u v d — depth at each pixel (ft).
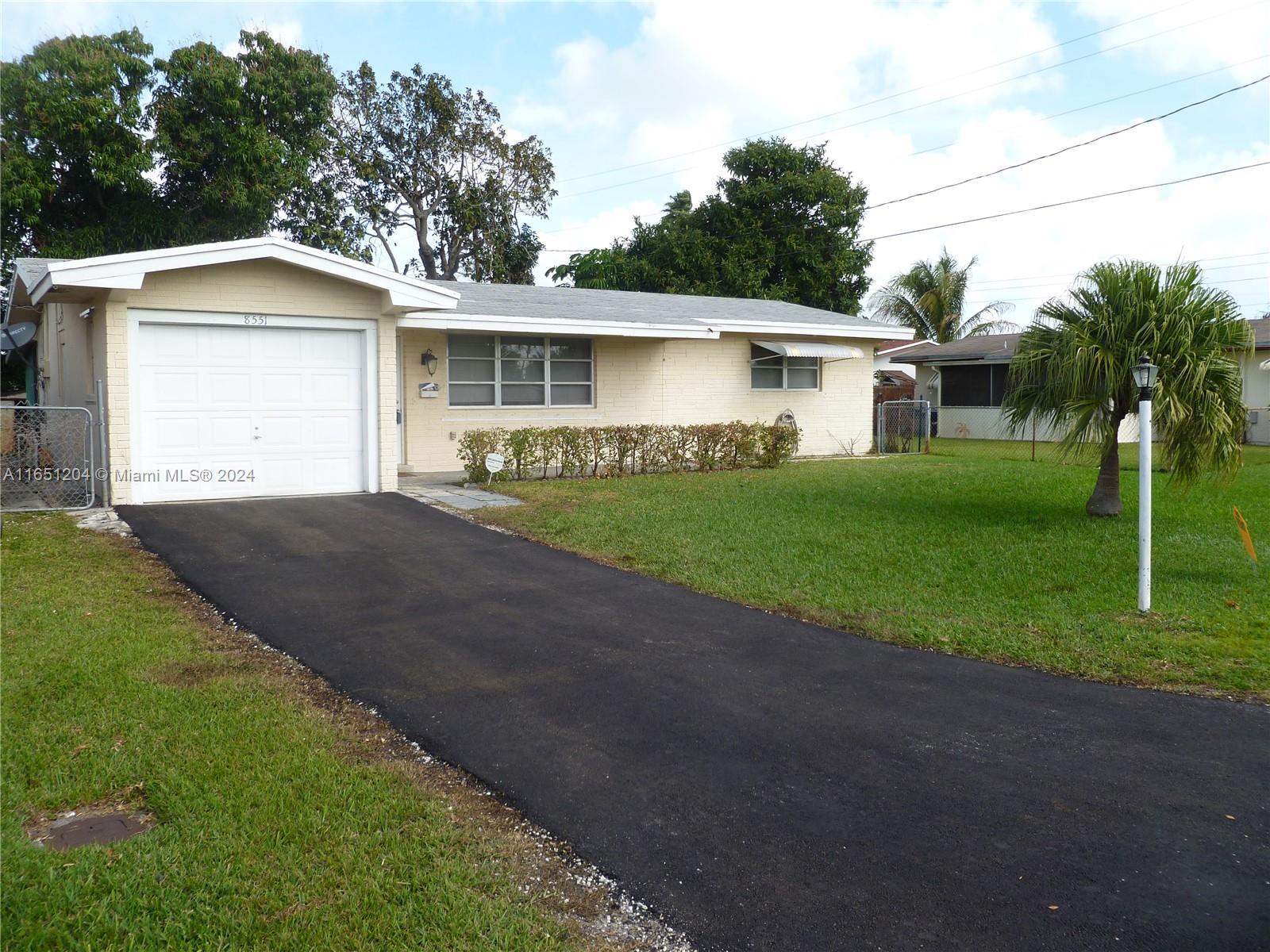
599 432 46.88
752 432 52.75
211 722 15.84
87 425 35.12
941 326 122.42
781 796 13.92
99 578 24.76
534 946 10.25
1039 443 82.23
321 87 81.20
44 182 67.82
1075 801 13.76
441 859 11.92
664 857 12.25
